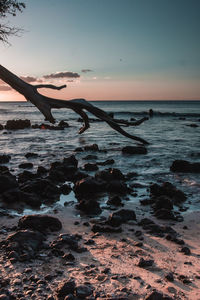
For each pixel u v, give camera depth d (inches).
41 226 267.3
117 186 432.1
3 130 1636.3
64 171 552.7
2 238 247.1
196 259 219.0
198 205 379.9
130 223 302.2
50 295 160.1
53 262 204.4
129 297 161.9
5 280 173.5
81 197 410.3
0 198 390.0
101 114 189.5
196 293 169.2
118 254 224.7
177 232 281.0
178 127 1865.2
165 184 449.4
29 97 173.5
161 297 157.3
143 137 1289.4
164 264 208.5
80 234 269.1
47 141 1138.0
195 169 585.0
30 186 418.3
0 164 665.0
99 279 181.6
